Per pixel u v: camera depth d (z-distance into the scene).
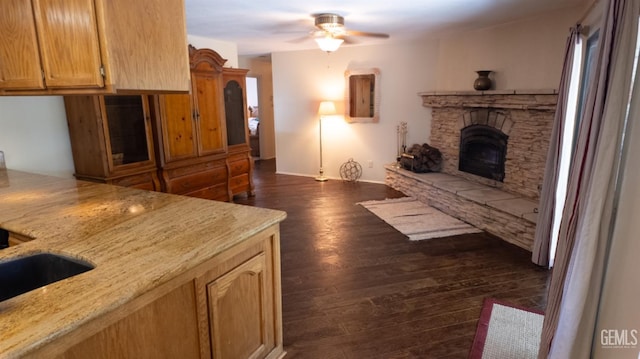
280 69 6.76
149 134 3.95
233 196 5.33
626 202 1.33
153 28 1.76
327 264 3.27
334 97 6.47
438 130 5.62
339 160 6.66
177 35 1.89
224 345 1.70
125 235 1.63
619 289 1.36
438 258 3.38
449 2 3.43
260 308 1.93
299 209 4.87
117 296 1.14
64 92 1.75
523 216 3.54
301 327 2.38
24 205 2.09
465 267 3.20
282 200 5.30
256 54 7.11
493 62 4.66
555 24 3.80
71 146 3.54
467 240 3.79
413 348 2.19
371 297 2.73
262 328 1.96
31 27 1.71
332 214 4.65
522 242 3.59
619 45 1.36
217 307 1.62
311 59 6.49
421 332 2.33
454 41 5.27
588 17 2.91
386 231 4.05
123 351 1.23
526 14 3.90
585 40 2.86
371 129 6.31
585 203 1.47
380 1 3.38
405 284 2.92
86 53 1.61
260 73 8.16
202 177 4.64
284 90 6.82
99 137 3.39
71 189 2.47
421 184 5.18
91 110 3.35
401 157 5.85
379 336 2.29
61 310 1.06
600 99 1.49
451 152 5.39
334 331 2.35
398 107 6.05
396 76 5.97
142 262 1.36
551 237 3.07
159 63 1.80
